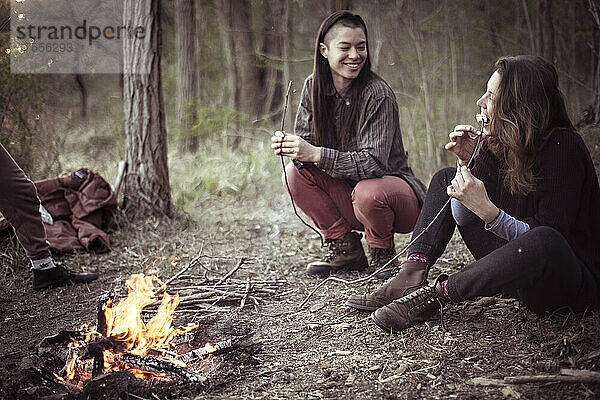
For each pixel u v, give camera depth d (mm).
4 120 5836
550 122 2910
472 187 2826
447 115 8016
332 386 2623
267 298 3834
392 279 3348
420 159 7906
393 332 3088
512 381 2533
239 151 8961
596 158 5723
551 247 2668
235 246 5234
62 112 8672
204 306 3635
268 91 10992
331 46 3807
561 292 2826
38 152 6352
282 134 3826
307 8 10828
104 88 10695
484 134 3045
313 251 5039
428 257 3268
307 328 3285
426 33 8383
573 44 7293
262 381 2689
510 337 2965
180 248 5160
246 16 10922
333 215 4184
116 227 5594
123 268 4617
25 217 3959
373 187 3861
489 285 2820
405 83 8773
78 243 5020
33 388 2598
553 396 2432
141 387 2582
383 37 8609
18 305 3879
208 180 7328
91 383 2562
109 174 7352
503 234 2869
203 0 11734
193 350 2979
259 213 6441
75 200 5328
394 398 2490
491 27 8219
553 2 7406
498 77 2945
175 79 11797
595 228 2943
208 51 12383
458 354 2822
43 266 4090
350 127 3984
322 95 3979
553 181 2834
